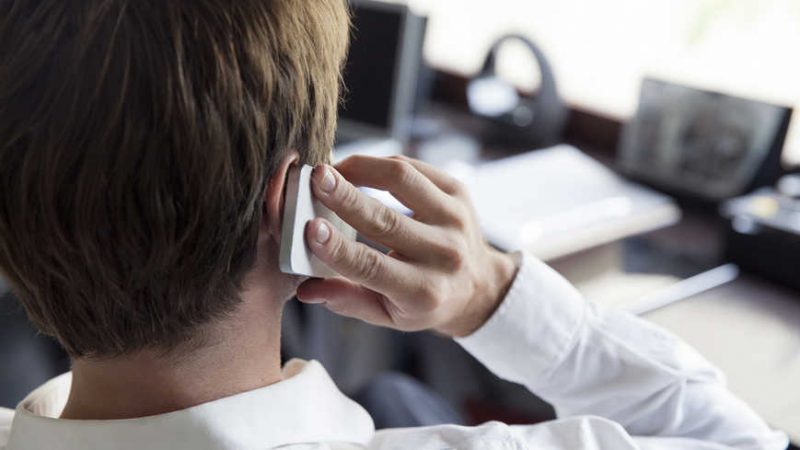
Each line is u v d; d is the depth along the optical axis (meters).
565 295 0.78
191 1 0.49
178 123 0.49
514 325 0.76
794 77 1.74
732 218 1.47
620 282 1.42
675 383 0.77
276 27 0.52
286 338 1.83
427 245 0.64
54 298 0.54
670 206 1.66
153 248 0.52
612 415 0.80
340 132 2.03
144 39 0.48
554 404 0.82
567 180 1.73
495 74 2.15
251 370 0.59
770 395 1.12
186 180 0.50
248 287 0.57
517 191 1.67
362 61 1.97
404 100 1.97
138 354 0.56
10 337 1.55
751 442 0.78
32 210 0.51
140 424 0.56
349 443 0.62
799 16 1.70
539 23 2.18
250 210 0.54
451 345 2.04
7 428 0.70
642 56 1.98
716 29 1.84
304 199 0.56
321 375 0.62
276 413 0.58
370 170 0.66
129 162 0.49
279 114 0.53
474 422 2.02
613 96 2.06
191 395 0.57
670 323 1.30
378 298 0.68
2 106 0.49
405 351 2.13
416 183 0.66
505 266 0.77
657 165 1.78
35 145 0.49
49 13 0.48
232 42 0.50
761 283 1.43
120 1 0.48
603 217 1.59
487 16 2.30
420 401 1.26
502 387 2.01
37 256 0.53
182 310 0.54
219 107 0.50
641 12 1.96
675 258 1.51
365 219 0.59
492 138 2.11
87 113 0.48
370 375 2.08
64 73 0.48
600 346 0.78
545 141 2.06
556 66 2.16
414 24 1.92
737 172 1.66
